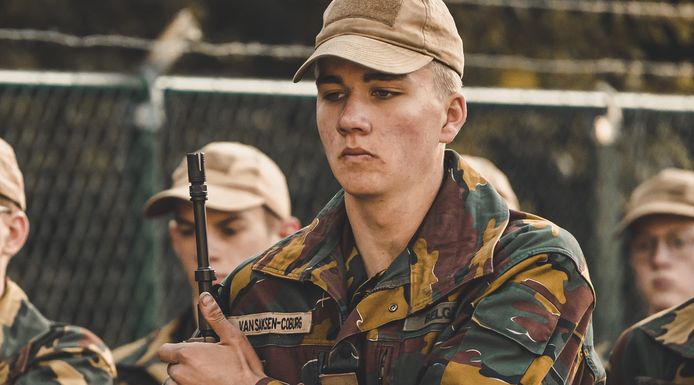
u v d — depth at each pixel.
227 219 9.95
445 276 6.50
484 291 6.45
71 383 8.88
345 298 6.69
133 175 11.48
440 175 6.72
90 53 17.56
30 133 11.46
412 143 6.50
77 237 11.60
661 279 11.27
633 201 11.58
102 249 11.61
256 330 6.82
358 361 6.53
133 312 11.58
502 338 6.33
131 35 18.33
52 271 11.67
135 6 18.45
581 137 13.47
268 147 12.12
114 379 9.32
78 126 11.45
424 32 6.54
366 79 6.44
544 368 6.34
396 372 6.46
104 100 11.42
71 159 11.55
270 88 11.80
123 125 11.45
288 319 6.77
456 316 6.46
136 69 11.83
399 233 6.64
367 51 6.43
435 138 6.59
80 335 9.09
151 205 10.12
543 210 13.52
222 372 6.60
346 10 6.55
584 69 13.26
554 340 6.39
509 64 13.09
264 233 10.09
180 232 10.09
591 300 6.56
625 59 18.41
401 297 6.53
